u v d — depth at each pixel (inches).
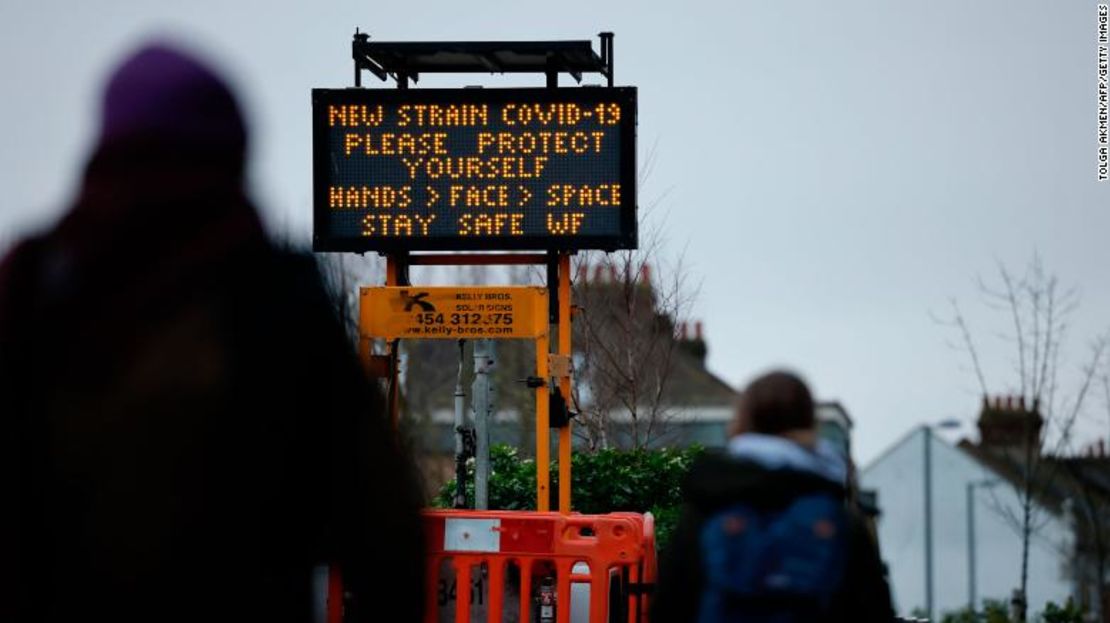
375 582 355.3
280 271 349.1
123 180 345.1
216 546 338.6
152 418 336.8
